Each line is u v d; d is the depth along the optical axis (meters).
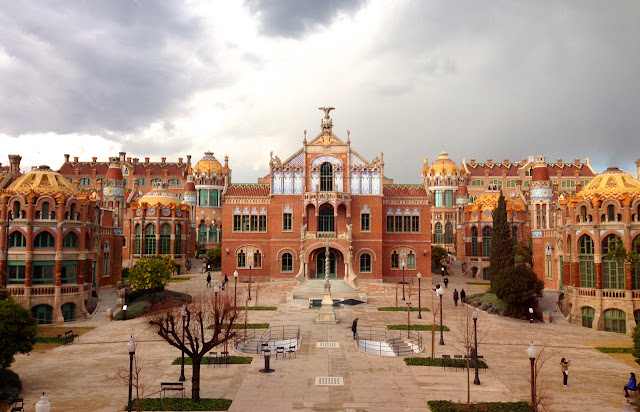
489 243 96.81
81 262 55.00
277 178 82.50
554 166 162.25
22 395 29.30
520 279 53.69
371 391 30.06
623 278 50.09
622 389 31.03
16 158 58.72
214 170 130.50
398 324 49.81
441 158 133.00
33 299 51.31
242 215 83.19
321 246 76.69
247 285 76.94
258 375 33.06
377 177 82.50
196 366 28.12
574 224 53.53
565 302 55.38
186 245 103.44
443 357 36.31
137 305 56.47
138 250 99.38
